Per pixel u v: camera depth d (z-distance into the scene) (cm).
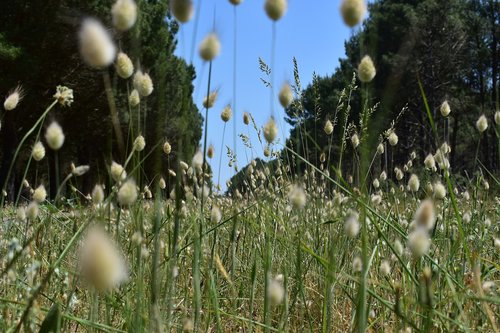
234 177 111
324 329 48
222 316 62
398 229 50
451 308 55
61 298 57
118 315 59
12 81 345
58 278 59
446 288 59
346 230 40
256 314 65
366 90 45
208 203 106
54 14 353
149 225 79
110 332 45
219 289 66
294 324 54
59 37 368
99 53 28
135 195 39
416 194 109
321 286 66
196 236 47
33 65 352
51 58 383
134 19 34
